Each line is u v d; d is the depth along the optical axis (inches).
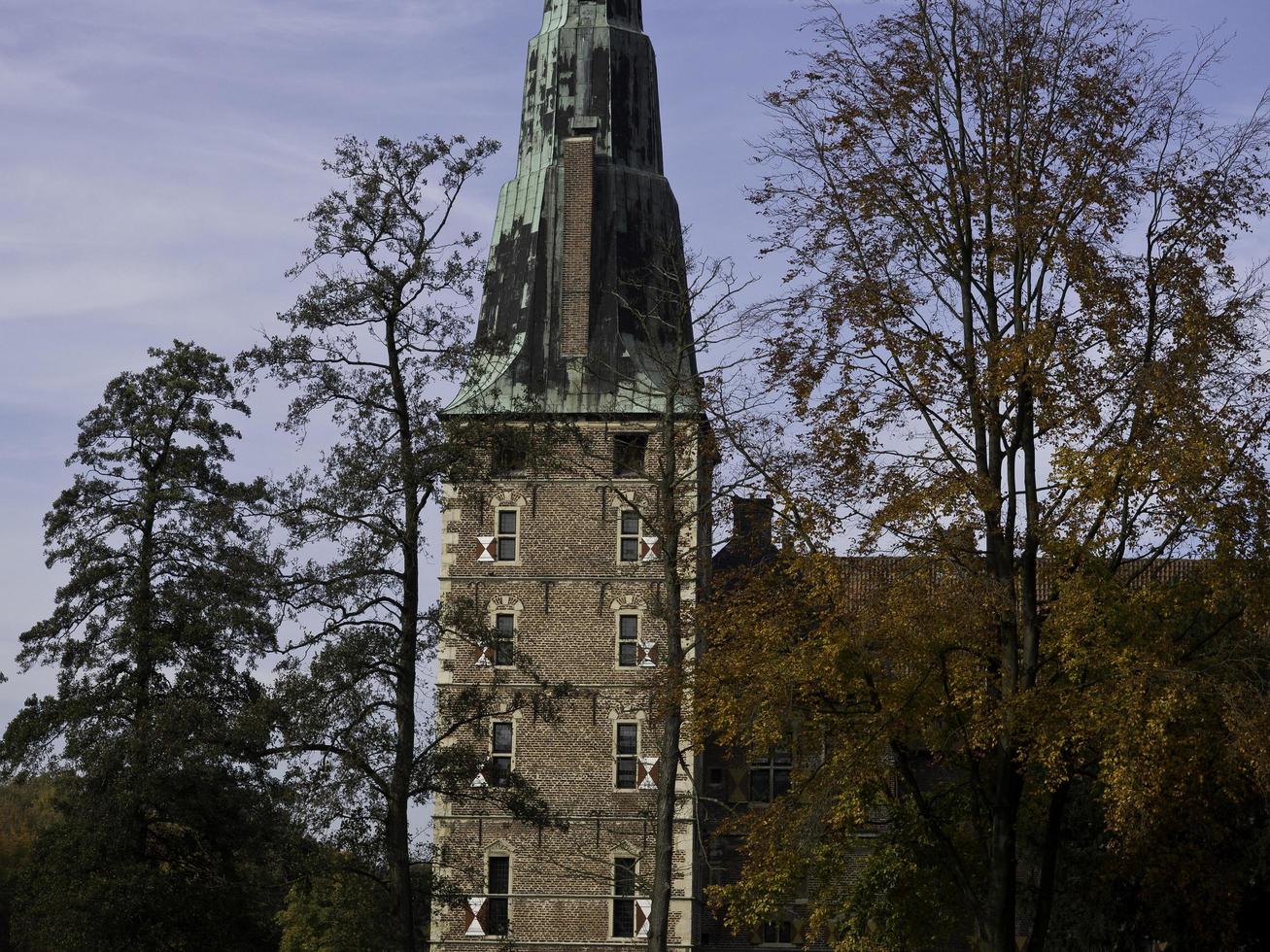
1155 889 1071.6
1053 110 1005.2
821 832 1005.8
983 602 946.7
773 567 1010.1
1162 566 972.6
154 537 1642.5
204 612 1611.7
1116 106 994.7
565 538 2016.5
